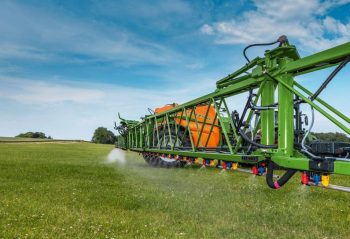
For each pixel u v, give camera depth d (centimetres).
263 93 532
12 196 604
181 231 407
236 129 580
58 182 803
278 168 484
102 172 1081
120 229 408
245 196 641
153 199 598
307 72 455
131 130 1633
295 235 404
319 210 536
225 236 396
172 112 977
